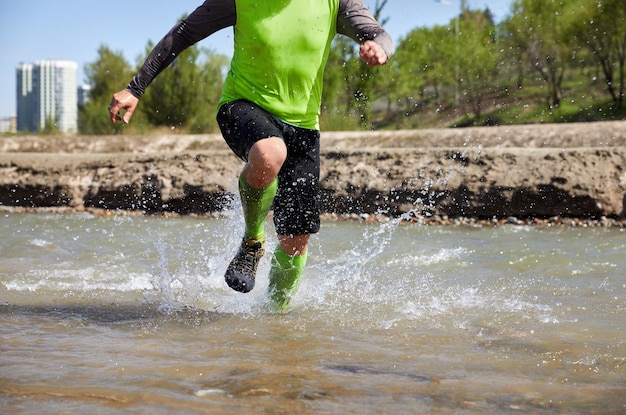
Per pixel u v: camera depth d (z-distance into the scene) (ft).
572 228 22.06
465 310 11.00
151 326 9.94
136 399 6.73
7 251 17.15
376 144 32.40
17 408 6.44
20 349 8.51
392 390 7.12
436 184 25.30
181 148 37.93
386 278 13.71
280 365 7.97
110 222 24.72
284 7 10.71
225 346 8.82
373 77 48.60
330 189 26.61
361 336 9.41
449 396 6.95
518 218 24.35
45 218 26.11
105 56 77.25
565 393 7.06
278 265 11.41
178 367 7.82
